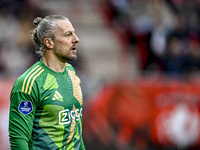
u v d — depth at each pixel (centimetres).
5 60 2973
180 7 4125
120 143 2350
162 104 2427
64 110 1034
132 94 2398
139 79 2467
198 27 3988
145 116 2397
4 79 2259
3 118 2194
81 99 1107
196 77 2767
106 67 3534
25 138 977
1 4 3566
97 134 2319
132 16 3778
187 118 2467
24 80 996
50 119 1016
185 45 3253
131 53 3434
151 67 3114
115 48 3784
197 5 4256
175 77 2617
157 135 2405
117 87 2389
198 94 2492
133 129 2375
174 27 3684
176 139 2444
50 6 4022
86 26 4000
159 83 2448
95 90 2366
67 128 1044
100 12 4184
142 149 2380
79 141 1111
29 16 3481
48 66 1062
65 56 1059
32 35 1107
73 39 1070
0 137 2177
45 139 1012
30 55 2998
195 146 2488
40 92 1002
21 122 977
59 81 1050
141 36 3328
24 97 982
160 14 3884
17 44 3228
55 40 1052
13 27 3416
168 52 3095
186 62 3148
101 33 3941
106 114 2352
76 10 4112
